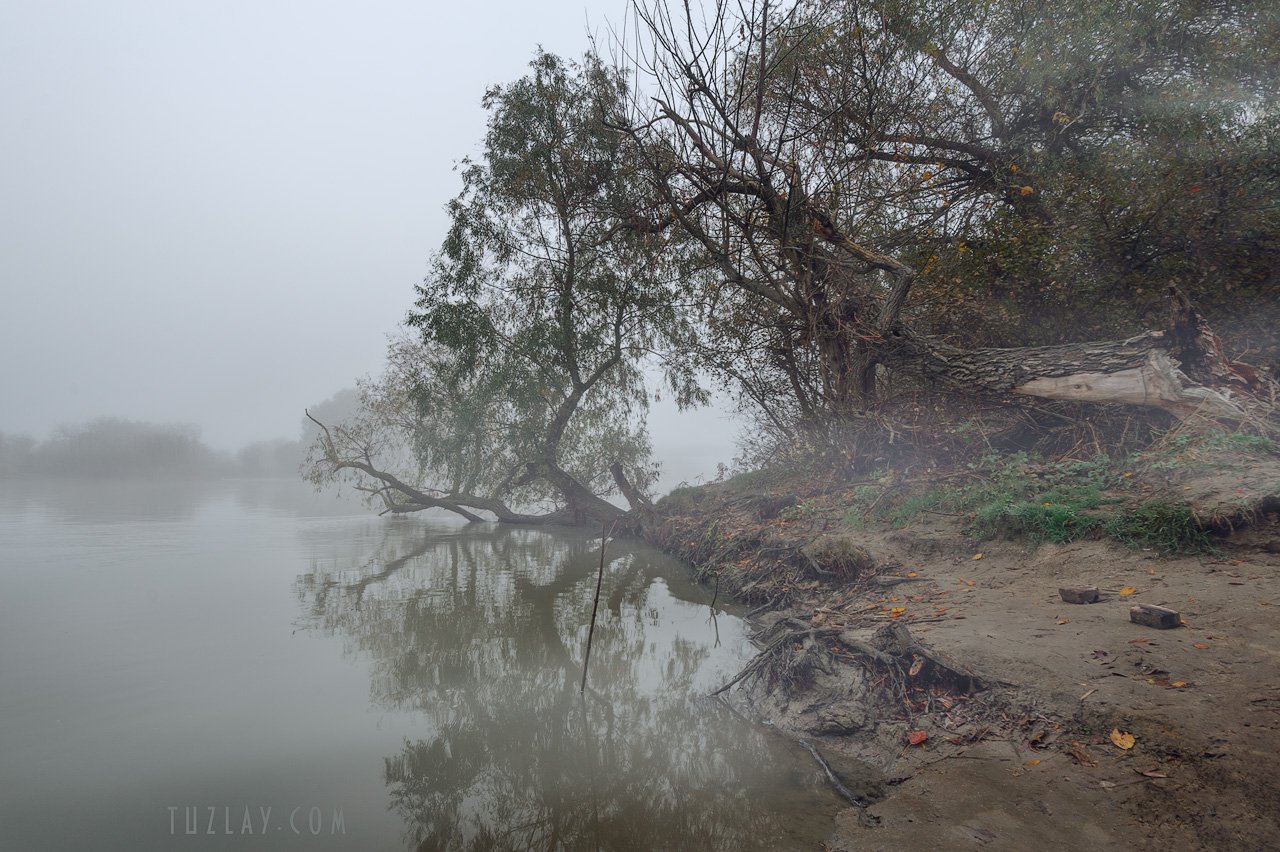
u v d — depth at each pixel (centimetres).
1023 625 422
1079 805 269
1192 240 806
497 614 700
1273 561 432
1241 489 480
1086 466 614
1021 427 769
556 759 372
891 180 1077
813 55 998
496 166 1431
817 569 649
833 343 963
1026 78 1013
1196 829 243
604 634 623
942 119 1112
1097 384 652
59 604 701
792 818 300
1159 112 922
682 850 282
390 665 530
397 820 309
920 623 459
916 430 825
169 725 407
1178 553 471
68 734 393
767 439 1200
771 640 512
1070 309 870
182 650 554
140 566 934
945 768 315
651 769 359
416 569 981
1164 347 644
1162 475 552
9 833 289
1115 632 387
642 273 1408
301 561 1027
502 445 1577
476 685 486
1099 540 518
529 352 1456
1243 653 338
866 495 770
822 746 368
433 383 1576
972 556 579
